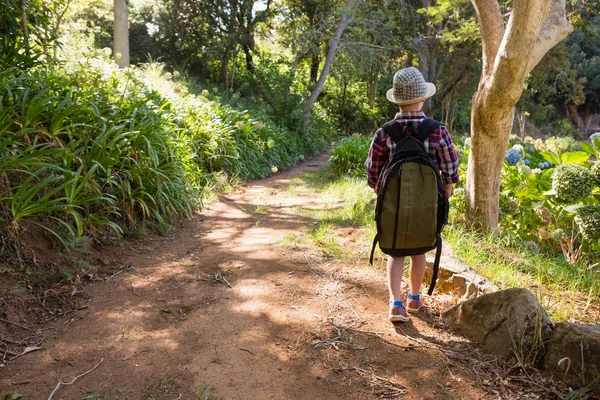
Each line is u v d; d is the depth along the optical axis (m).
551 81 30.77
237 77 19.44
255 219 5.72
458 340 2.71
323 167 13.46
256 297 3.22
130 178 4.74
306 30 19.19
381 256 4.05
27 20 6.38
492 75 4.43
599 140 4.86
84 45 8.73
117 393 2.17
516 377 2.31
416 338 2.72
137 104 5.64
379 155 2.72
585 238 4.41
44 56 6.91
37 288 3.13
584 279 3.69
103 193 4.39
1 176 3.51
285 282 3.47
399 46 23.03
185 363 2.41
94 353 2.51
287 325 2.83
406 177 2.52
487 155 4.82
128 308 3.07
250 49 20.80
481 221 4.98
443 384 2.27
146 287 3.43
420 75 2.65
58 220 3.57
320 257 4.04
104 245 4.09
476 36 11.16
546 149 9.11
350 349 2.58
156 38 18.47
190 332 2.74
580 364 2.21
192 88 14.12
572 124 46.34
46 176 3.94
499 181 4.96
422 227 2.53
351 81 28.72
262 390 2.21
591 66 43.66
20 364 2.39
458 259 3.57
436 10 11.11
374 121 29.94
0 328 2.64
